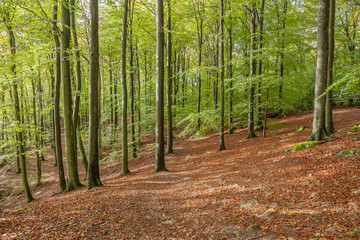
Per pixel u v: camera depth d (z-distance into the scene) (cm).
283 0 1684
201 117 1350
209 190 769
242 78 1424
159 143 1224
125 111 1339
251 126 1619
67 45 1067
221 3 1321
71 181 1157
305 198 532
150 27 1816
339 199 478
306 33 1639
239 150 1341
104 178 1470
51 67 1374
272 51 1193
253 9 1509
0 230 536
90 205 710
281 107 1316
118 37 1584
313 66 2398
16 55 984
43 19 931
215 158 1302
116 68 1819
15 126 1116
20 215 675
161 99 1205
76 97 1235
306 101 2433
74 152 1162
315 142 952
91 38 952
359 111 1611
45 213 667
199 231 479
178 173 1138
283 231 407
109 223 560
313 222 415
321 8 925
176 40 2005
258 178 777
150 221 577
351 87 594
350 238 338
